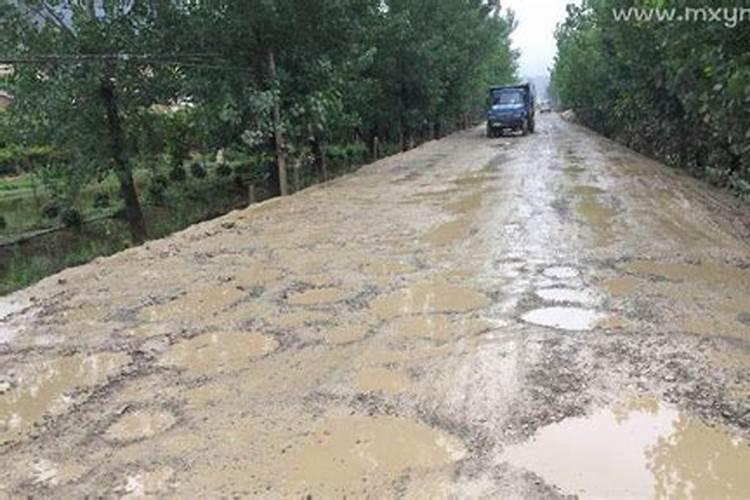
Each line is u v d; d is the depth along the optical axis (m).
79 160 12.88
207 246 8.45
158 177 17.14
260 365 4.57
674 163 16.36
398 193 12.59
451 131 39.16
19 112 12.20
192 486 3.15
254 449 3.46
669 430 3.51
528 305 5.57
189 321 5.57
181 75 12.89
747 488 3.01
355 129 23.09
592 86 28.28
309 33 13.73
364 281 6.48
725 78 7.79
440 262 7.10
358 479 3.15
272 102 12.95
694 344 4.58
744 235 7.98
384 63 22.09
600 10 19.34
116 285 6.78
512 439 3.47
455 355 4.57
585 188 12.17
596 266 6.71
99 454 3.50
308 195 12.89
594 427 3.56
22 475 3.34
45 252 11.87
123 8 12.48
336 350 4.77
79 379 4.51
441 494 3.01
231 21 12.73
